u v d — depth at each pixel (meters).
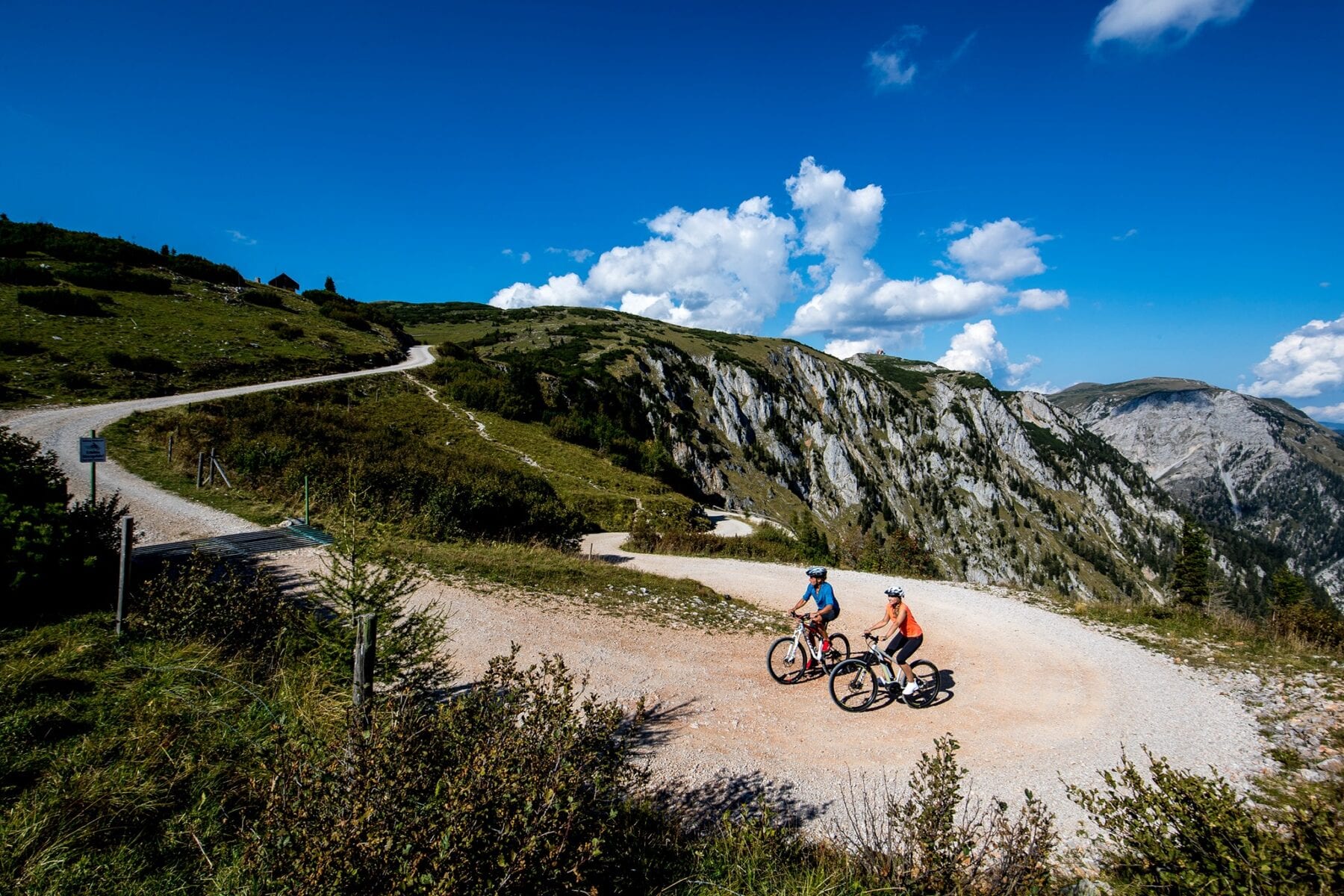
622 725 8.55
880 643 10.53
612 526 43.44
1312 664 12.74
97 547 9.98
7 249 60.50
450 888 3.39
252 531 16.69
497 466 34.34
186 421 30.23
